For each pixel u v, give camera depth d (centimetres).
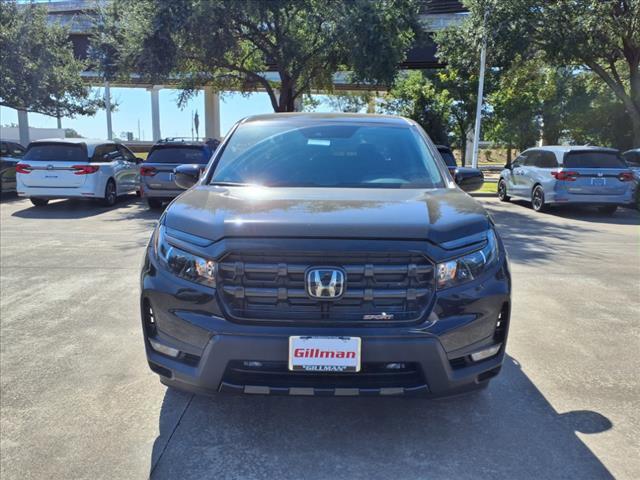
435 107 2428
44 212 1251
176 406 343
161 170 1238
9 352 423
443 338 272
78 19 2384
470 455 292
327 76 1911
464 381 282
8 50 2080
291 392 271
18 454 290
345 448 299
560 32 1781
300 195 329
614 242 936
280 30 1709
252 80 1984
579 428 319
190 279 280
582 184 1262
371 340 265
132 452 293
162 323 289
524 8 1761
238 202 313
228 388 274
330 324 267
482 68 1830
